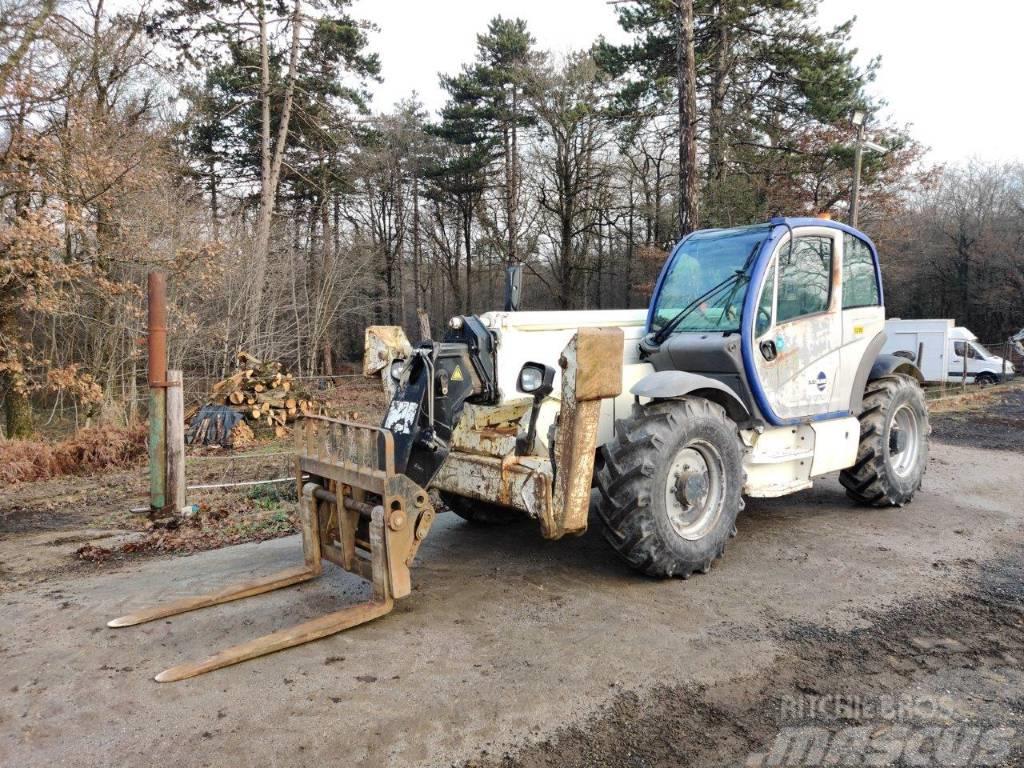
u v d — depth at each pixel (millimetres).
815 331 5055
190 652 3369
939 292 35125
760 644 3402
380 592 3643
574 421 3650
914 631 3555
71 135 11016
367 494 3924
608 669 3156
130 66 13477
